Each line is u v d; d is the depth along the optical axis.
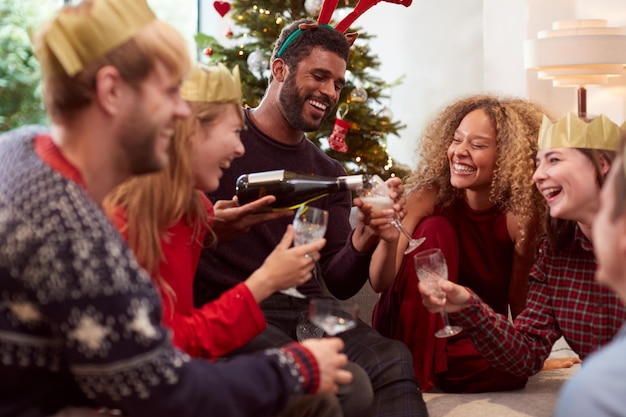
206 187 1.89
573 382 1.01
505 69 5.78
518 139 2.57
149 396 1.25
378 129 4.96
